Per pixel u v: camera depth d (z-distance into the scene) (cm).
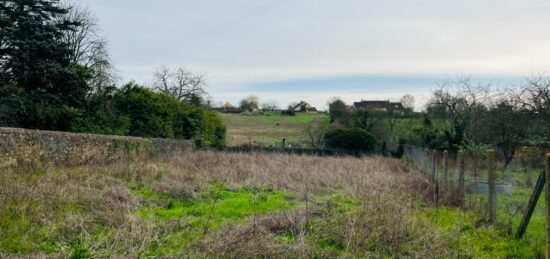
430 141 3325
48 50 2389
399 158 3188
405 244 745
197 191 1267
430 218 945
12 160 1364
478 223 955
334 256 682
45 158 1537
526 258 722
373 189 1305
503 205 1085
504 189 1336
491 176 968
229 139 5316
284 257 661
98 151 1852
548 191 638
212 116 4234
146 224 791
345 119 4772
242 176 1587
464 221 970
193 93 5525
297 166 1959
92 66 3466
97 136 1869
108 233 741
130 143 2123
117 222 811
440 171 1574
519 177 1608
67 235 733
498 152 2438
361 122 4516
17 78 2336
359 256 692
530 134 2448
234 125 6806
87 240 703
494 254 740
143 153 2178
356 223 802
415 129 3812
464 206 1107
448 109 3641
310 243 729
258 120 7275
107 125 2625
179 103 3478
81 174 1260
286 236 789
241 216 977
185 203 1100
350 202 1141
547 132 2416
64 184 1062
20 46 2314
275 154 2620
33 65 2347
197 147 3195
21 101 2142
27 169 1270
